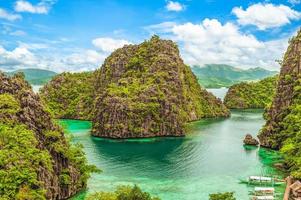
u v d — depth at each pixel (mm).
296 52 173625
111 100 197625
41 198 80625
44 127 98062
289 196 97625
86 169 104500
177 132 196750
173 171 123375
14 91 100000
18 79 103125
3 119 91062
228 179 114562
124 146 168125
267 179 110750
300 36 176250
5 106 93750
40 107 99812
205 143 173750
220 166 130000
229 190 104062
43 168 88438
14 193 78438
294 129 146250
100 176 116438
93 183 109188
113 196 73250
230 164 133000
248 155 147500
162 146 167625
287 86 165375
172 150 157875
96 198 77125
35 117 97125
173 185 108250
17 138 88125
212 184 109438
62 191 95750
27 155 85812
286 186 105875
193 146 166625
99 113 198250
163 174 119500
